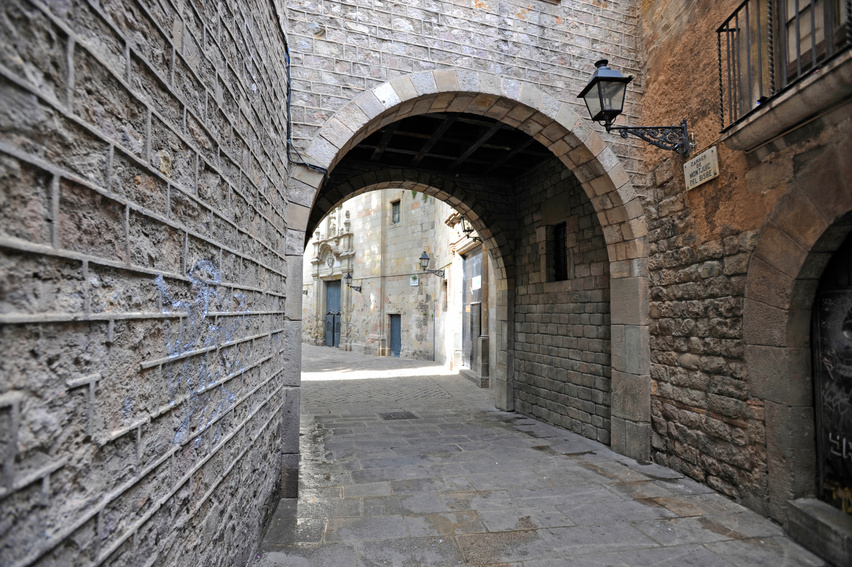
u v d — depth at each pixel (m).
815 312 3.15
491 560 2.80
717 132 3.87
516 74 4.70
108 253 1.09
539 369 6.91
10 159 0.77
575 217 6.18
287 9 4.12
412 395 8.98
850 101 2.61
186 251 1.59
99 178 1.05
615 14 5.07
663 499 3.72
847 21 2.48
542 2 4.85
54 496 0.87
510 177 7.95
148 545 1.28
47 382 0.86
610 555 2.87
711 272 3.95
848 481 2.91
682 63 4.35
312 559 2.76
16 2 0.78
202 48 1.78
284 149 3.77
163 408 1.39
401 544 2.97
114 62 1.12
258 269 2.74
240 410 2.31
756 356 3.42
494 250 8.02
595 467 4.54
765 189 3.36
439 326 14.91
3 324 0.74
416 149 6.93
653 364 4.70
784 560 2.80
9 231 0.77
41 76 0.85
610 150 4.83
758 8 3.27
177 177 1.52
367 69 4.28
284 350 3.83
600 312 5.65
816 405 3.14
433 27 4.50
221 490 1.99
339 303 22.50
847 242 2.92
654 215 4.75
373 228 18.75
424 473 4.36
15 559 0.76
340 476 4.27
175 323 1.49
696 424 4.10
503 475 4.30
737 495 3.64
